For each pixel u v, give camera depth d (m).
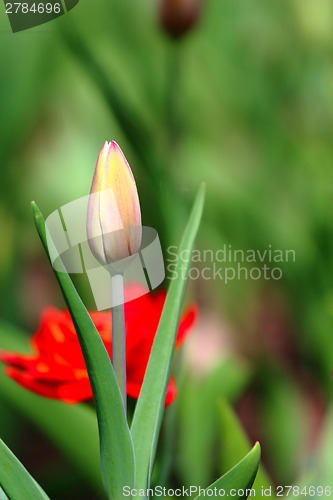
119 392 0.58
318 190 1.43
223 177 1.43
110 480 0.59
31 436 1.18
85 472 0.89
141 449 0.60
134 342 0.74
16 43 1.40
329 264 1.32
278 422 1.15
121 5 1.43
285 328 1.29
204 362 1.08
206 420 0.96
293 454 1.08
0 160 1.44
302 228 1.37
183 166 1.29
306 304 1.30
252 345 1.27
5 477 0.58
